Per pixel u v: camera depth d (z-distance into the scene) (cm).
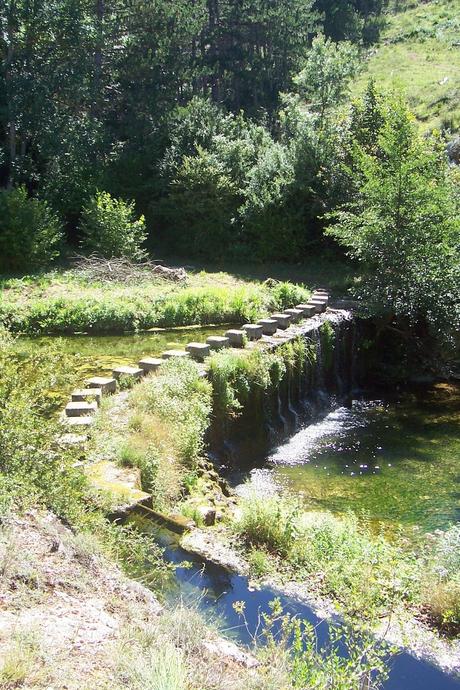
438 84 3297
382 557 642
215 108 2759
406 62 3941
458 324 1556
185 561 602
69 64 2572
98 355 1305
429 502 915
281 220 2217
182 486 802
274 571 640
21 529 503
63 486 577
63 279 1861
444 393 1539
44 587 439
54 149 2430
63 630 390
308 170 2206
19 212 2002
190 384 1000
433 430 1267
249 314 1593
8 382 655
